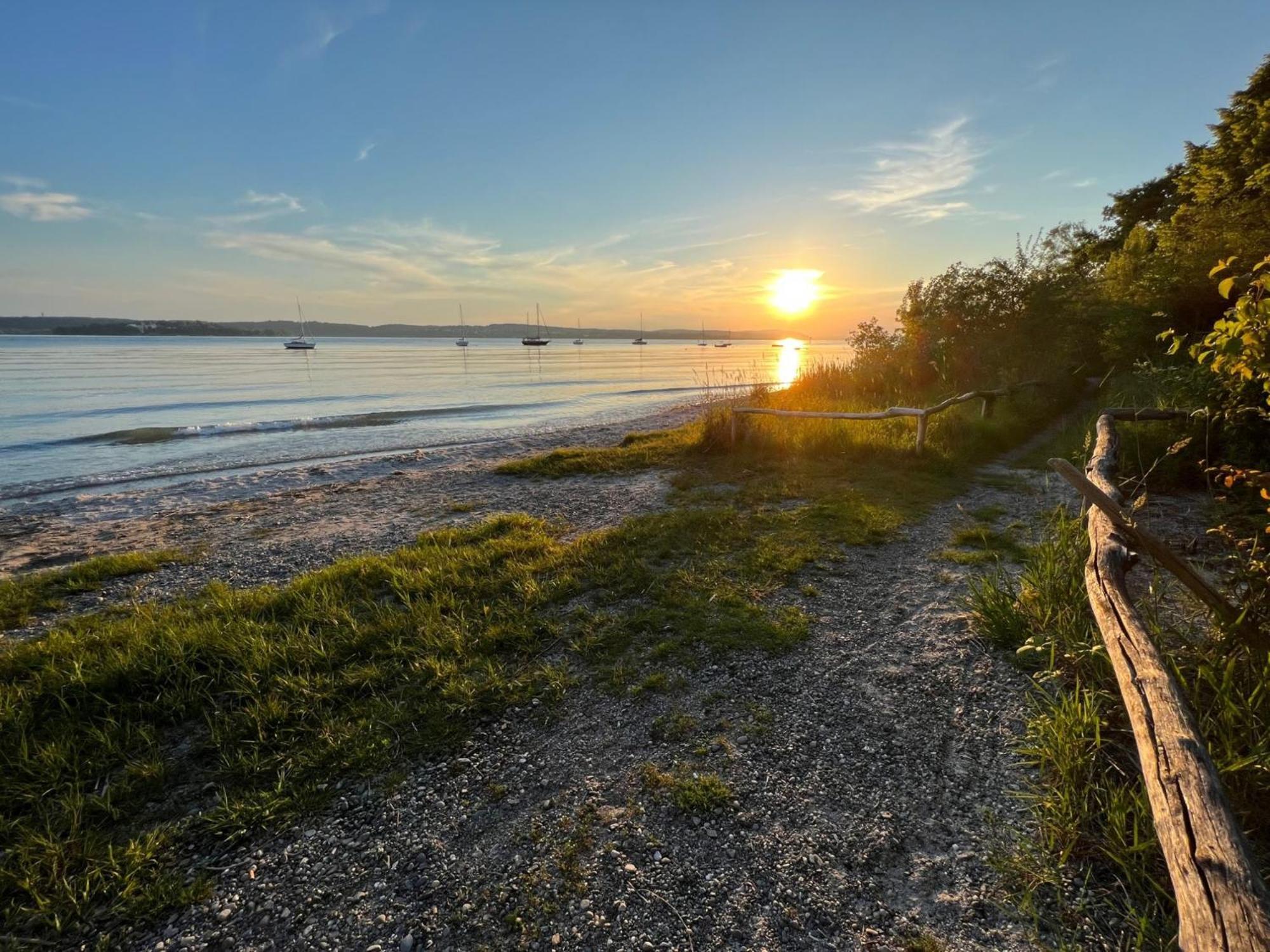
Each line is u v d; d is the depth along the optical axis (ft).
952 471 27.53
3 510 31.99
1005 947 6.62
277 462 45.39
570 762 10.19
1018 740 9.86
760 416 36.29
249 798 9.53
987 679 11.60
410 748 10.63
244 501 31.76
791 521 21.53
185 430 57.98
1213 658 8.96
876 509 22.34
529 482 32.65
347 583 17.57
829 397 46.70
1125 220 73.36
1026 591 13.12
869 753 9.96
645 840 8.49
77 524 29.27
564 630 14.40
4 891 8.08
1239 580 9.19
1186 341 32.78
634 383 125.18
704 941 6.99
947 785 9.14
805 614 14.82
